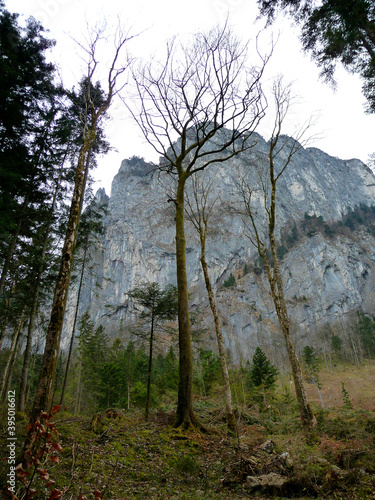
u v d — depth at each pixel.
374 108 10.71
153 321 18.36
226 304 119.50
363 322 76.88
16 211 13.72
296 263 131.88
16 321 18.31
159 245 160.62
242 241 150.00
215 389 32.47
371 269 130.38
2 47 13.53
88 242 21.95
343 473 5.88
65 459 6.71
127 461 7.27
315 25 10.55
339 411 12.69
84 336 34.97
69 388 35.22
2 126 14.09
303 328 106.75
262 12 10.90
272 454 7.73
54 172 17.62
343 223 167.12
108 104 10.44
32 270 16.98
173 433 9.49
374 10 9.30
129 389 29.47
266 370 34.47
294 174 197.50
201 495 5.76
